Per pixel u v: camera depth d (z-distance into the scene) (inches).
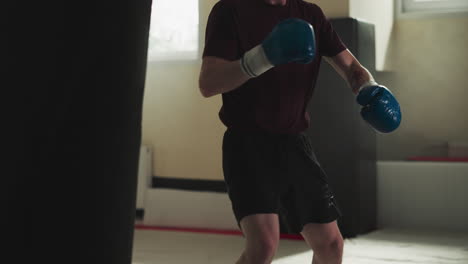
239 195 74.3
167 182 230.2
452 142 227.3
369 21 213.0
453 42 229.0
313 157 79.1
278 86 76.4
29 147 31.0
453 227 205.0
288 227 80.7
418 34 233.0
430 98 231.8
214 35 74.8
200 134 224.5
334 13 198.5
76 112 31.7
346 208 195.8
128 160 34.0
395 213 213.0
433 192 207.6
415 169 210.2
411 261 158.2
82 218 32.3
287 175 76.5
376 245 180.9
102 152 32.7
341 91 195.3
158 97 230.5
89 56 31.9
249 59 64.0
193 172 225.8
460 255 165.8
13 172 31.0
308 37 59.3
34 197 31.1
